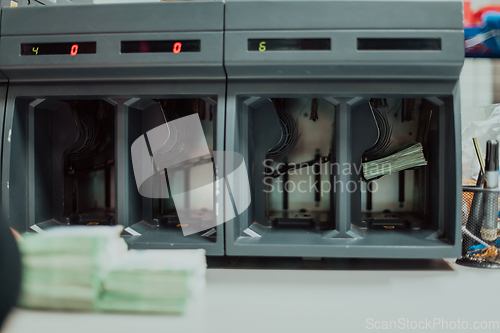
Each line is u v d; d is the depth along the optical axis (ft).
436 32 2.27
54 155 2.89
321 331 1.55
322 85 2.44
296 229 2.75
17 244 1.30
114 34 2.39
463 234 2.53
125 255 1.68
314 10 2.31
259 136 2.73
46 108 2.81
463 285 2.13
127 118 2.58
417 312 1.75
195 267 1.58
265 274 2.35
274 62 2.33
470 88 3.94
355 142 2.65
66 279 1.50
